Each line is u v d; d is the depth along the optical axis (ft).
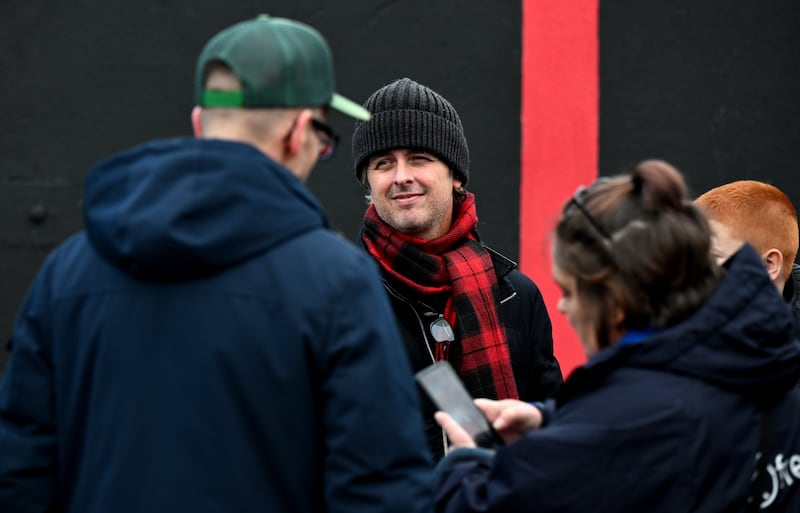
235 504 14.92
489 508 15.44
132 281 15.47
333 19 42.93
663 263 15.24
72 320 15.75
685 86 44.57
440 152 25.30
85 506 15.46
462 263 25.50
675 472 14.80
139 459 15.06
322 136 16.76
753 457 15.24
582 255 15.74
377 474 15.03
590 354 16.33
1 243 42.50
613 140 44.24
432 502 15.56
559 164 43.73
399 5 43.19
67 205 42.68
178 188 14.93
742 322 15.16
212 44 16.14
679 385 15.14
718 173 44.88
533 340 26.48
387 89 25.63
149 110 42.68
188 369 15.02
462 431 17.61
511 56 43.52
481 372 24.80
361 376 15.11
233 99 15.71
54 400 16.21
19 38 42.11
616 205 15.71
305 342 15.20
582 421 15.29
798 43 45.09
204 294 15.14
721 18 44.73
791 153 45.21
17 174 42.37
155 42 42.60
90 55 42.42
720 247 24.02
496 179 43.73
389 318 15.78
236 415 14.99
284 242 15.44
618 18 44.14
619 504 14.87
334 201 43.80
